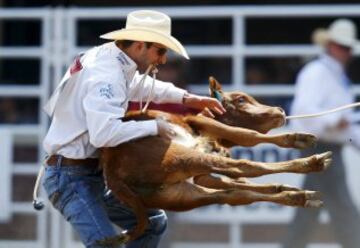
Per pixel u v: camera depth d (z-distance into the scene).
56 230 15.98
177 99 10.31
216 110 10.22
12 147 16.12
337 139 15.19
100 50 9.55
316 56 17.38
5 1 22.64
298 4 23.48
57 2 22.75
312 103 15.19
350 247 15.29
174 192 9.23
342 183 15.24
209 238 15.88
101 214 9.68
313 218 15.48
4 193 16.06
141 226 9.38
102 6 22.80
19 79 20.02
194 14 16.08
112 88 9.25
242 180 9.52
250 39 22.05
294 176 15.43
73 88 9.51
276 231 15.84
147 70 9.63
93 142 9.19
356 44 15.63
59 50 16.11
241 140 9.60
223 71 17.58
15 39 21.78
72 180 9.72
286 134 9.38
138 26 9.61
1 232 16.11
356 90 15.96
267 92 16.11
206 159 9.08
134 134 9.16
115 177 9.33
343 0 23.17
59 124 9.70
